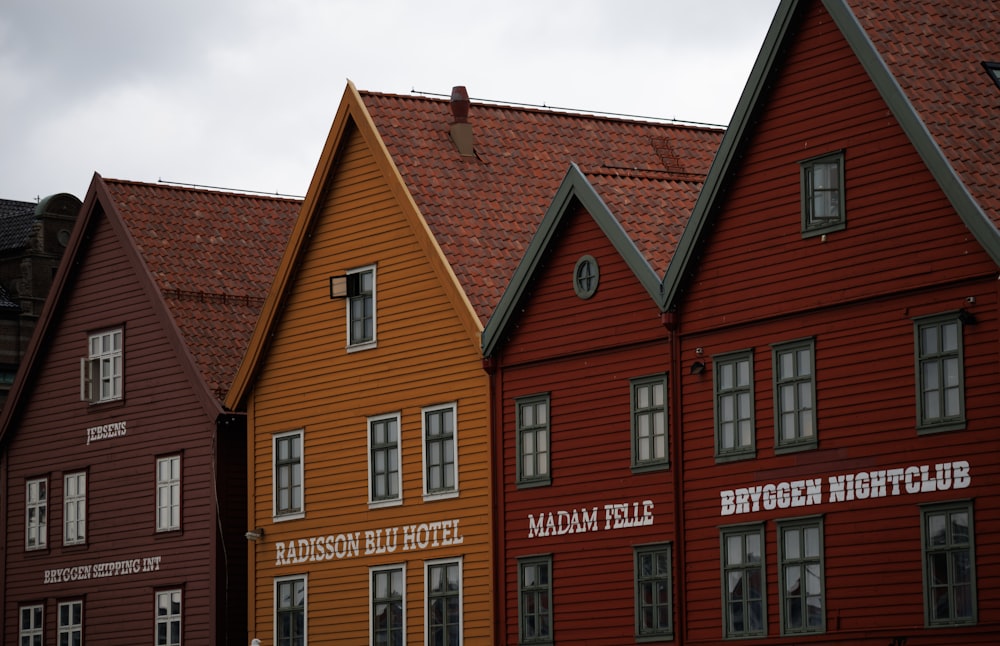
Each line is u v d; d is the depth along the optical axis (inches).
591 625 1680.6
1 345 3206.2
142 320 2225.6
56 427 2347.4
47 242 3267.7
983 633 1373.0
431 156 1931.6
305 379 2009.1
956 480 1402.6
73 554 2298.2
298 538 1996.8
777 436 1536.7
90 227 2305.6
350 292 1953.7
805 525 1510.8
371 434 1923.0
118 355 2260.1
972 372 1397.6
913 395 1439.5
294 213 2390.5
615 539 1667.1
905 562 1432.1
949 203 1419.8
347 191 1973.4
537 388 1750.7
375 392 1921.8
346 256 1967.3
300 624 1985.7
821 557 1493.6
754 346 1563.7
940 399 1418.6
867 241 1477.6
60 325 2356.1
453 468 1825.8
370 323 1936.5
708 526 1587.1
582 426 1707.7
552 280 1747.0
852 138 1493.6
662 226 1704.0
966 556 1393.9
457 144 1952.5
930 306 1430.9
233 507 2107.5
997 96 1497.3
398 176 1882.4
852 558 1471.5
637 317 1663.4
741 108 1566.2
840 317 1496.1
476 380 1808.6
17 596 2373.3
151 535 2186.3
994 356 1384.1
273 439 2041.1
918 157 1444.4
